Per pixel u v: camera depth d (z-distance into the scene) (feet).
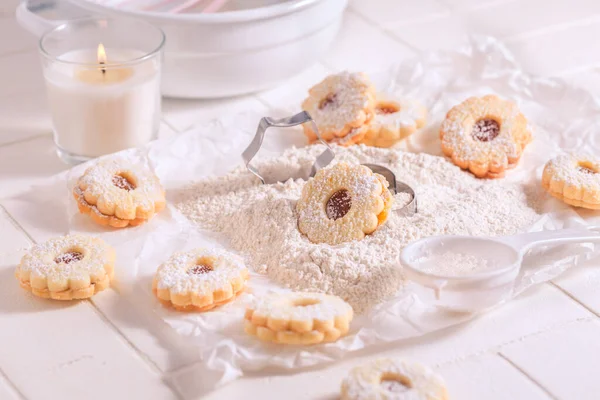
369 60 3.59
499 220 2.92
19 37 3.71
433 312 2.70
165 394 2.56
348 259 2.78
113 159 3.04
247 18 3.16
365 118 3.16
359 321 2.70
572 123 3.28
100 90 3.07
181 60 3.23
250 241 2.89
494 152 3.09
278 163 3.09
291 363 2.60
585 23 3.78
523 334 2.68
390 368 2.53
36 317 2.71
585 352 2.64
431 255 2.76
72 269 2.74
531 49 3.63
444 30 3.75
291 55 3.29
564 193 2.97
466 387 2.57
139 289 2.78
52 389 2.57
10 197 3.05
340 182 2.88
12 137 3.26
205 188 3.05
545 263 2.81
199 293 2.68
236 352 2.60
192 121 3.32
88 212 2.94
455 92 3.43
